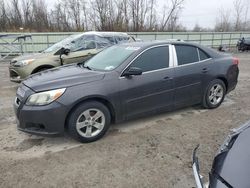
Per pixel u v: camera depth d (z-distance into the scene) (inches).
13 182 125.0
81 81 159.3
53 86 153.1
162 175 128.9
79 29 1445.6
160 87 185.3
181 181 124.3
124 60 176.1
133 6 1450.5
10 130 185.5
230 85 231.3
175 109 203.9
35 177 128.6
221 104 239.9
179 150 152.9
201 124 191.8
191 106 231.0
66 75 168.4
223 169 75.1
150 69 182.5
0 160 144.7
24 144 163.6
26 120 153.1
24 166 138.4
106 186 121.1
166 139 167.3
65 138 170.6
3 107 240.5
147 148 155.6
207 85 214.1
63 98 151.2
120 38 365.7
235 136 86.0
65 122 157.1
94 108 161.5
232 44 1280.8
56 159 144.7
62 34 841.5
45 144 162.9
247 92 293.0
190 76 200.7
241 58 766.5
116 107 169.5
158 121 197.5
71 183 123.6
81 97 154.6
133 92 173.9
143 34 1034.7
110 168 135.2
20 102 155.8
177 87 194.7
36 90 152.3
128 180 125.2
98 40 341.4
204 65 210.1
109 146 158.6
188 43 206.1
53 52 309.0
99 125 165.6
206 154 147.9
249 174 69.4
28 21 1497.3
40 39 824.9
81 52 319.6
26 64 288.8
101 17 1432.1
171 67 191.5
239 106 236.1
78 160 143.2
